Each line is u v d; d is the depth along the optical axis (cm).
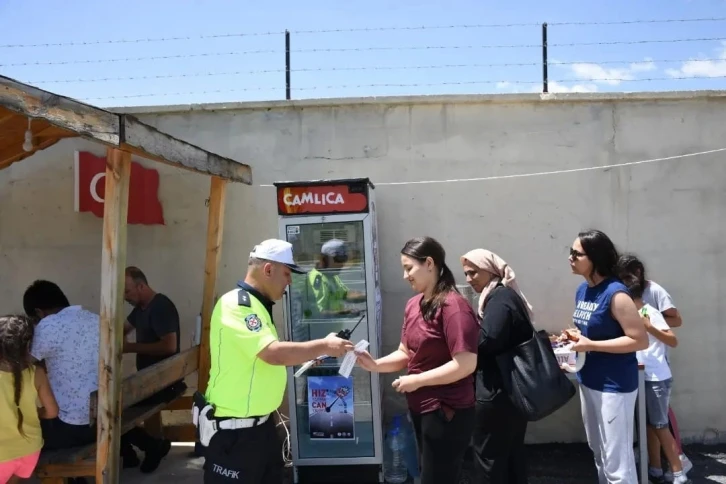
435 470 286
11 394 320
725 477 437
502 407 317
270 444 279
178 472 460
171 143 362
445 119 511
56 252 537
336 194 427
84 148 534
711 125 501
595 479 439
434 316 286
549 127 507
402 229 512
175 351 460
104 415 326
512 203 508
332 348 271
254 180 524
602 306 334
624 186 504
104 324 324
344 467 438
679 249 502
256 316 265
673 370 502
